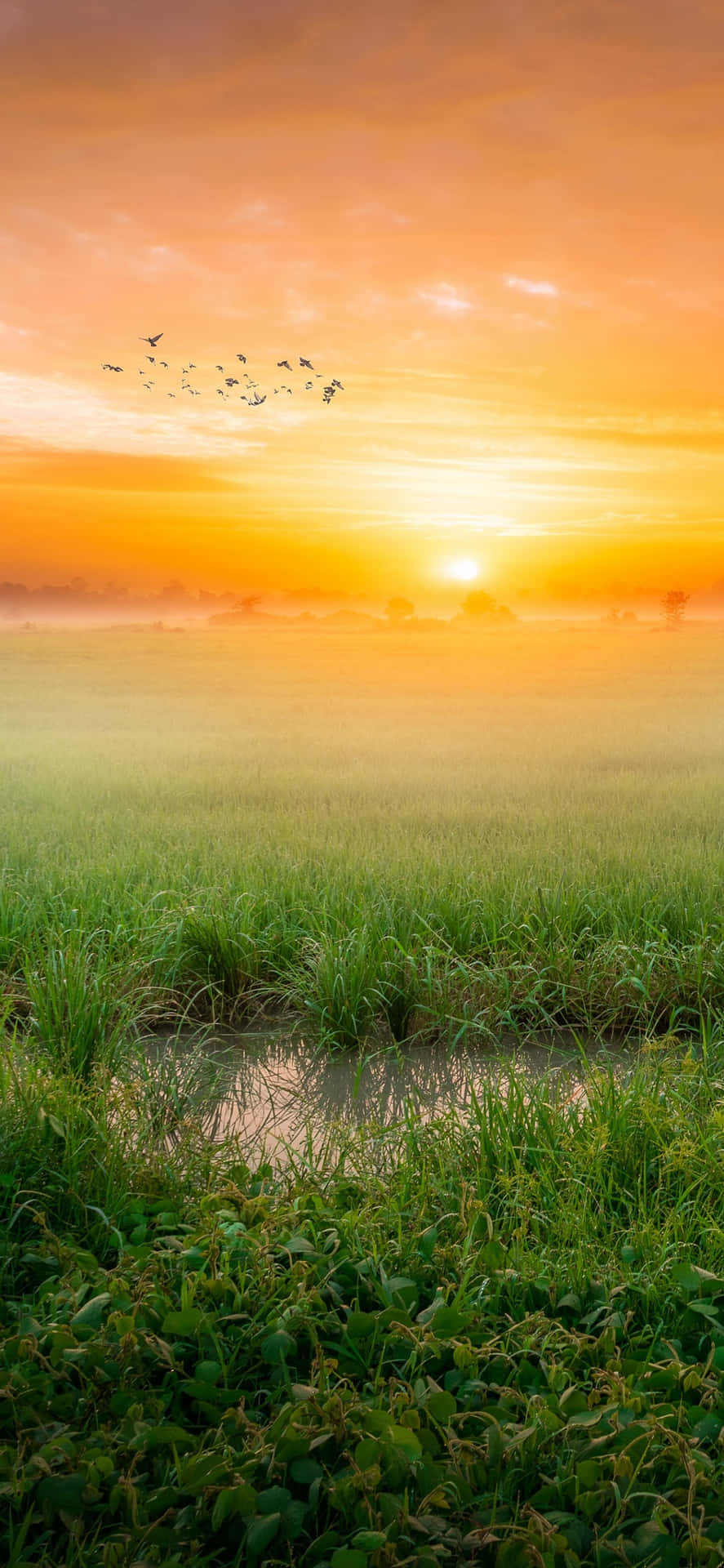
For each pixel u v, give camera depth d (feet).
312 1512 8.38
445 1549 7.73
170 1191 13.96
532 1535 7.80
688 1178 13.82
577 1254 12.07
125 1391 9.69
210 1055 20.52
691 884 28.09
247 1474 8.55
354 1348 10.44
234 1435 9.15
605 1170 14.17
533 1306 11.46
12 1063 16.63
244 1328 10.68
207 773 55.98
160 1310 10.89
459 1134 15.97
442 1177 14.20
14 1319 11.14
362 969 21.39
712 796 45.65
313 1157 15.48
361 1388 10.32
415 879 27.89
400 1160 14.96
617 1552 7.82
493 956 23.49
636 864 30.19
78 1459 8.68
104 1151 14.47
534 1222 12.76
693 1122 15.11
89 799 45.93
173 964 23.04
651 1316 11.41
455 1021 21.09
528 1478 8.84
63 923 25.40
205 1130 17.29
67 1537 8.29
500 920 25.62
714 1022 21.53
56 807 43.86
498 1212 13.64
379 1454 8.54
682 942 24.54
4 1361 10.05
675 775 55.11
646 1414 9.41
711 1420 9.21
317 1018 21.63
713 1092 16.38
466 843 34.04
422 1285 11.86
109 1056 18.53
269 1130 16.85
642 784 50.29
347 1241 12.34
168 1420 9.81
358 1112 18.12
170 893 26.61
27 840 35.09
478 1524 8.29
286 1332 10.44
